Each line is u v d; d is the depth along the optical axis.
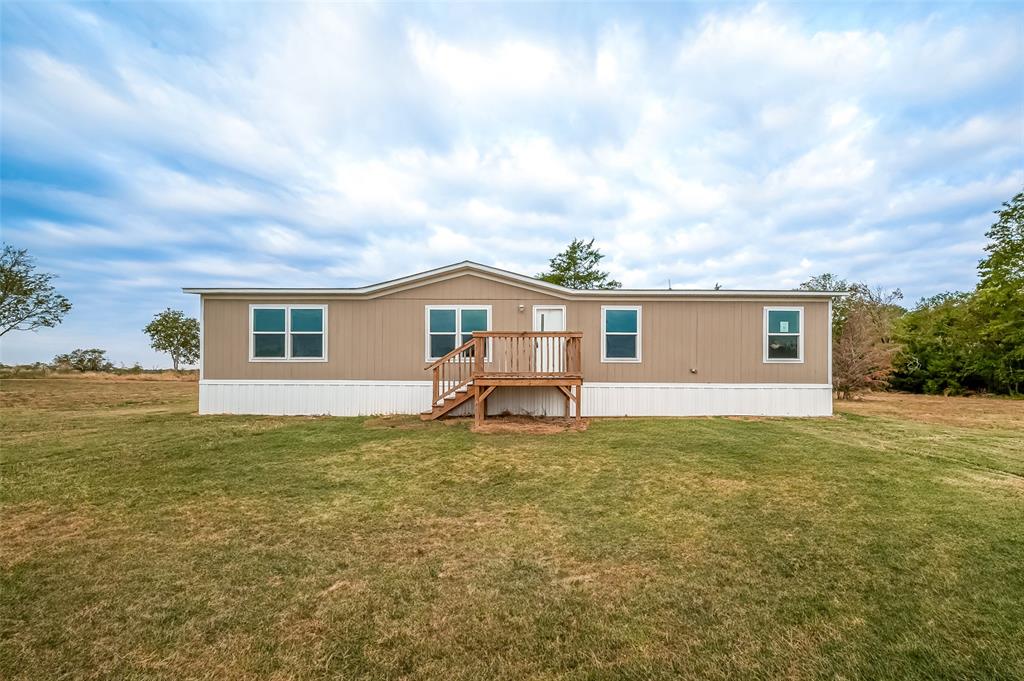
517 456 6.54
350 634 2.43
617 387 10.87
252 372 10.95
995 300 18.56
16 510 4.39
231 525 4.03
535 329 10.95
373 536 3.80
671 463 6.12
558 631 2.46
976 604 2.71
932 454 6.68
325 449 6.98
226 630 2.47
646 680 2.07
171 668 2.18
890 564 3.23
